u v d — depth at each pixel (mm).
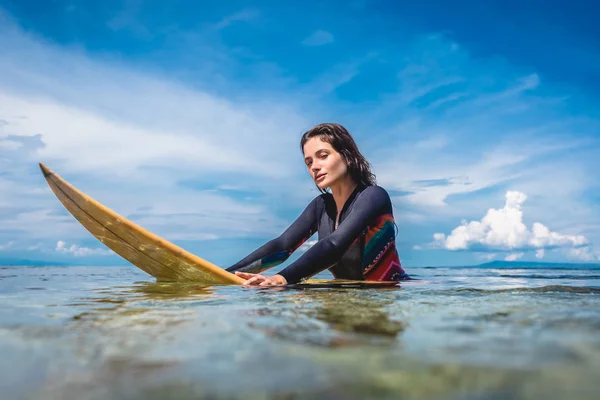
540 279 3305
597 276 4043
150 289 1973
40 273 4227
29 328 888
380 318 1001
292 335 785
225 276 2393
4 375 563
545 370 553
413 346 688
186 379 531
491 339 748
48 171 2590
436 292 1786
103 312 1140
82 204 2535
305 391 482
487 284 2486
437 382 509
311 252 2510
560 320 968
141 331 839
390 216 2971
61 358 640
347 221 2721
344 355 634
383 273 2973
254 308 1208
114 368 584
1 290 1905
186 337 776
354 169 3115
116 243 2627
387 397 462
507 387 492
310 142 3131
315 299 1490
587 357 620
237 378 531
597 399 455
